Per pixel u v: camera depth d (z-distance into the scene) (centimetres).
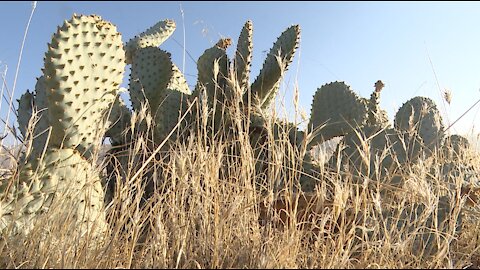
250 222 212
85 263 175
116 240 190
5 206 209
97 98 243
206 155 229
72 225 200
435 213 214
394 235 209
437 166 255
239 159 274
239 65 315
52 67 229
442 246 199
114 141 307
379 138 296
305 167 279
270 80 331
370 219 219
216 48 321
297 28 331
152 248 188
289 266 177
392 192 235
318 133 304
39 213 210
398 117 314
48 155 226
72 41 234
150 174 273
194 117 310
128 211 206
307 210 210
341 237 187
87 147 244
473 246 219
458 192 215
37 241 190
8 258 188
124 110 322
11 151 242
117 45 250
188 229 206
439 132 300
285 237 191
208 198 207
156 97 331
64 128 234
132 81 337
